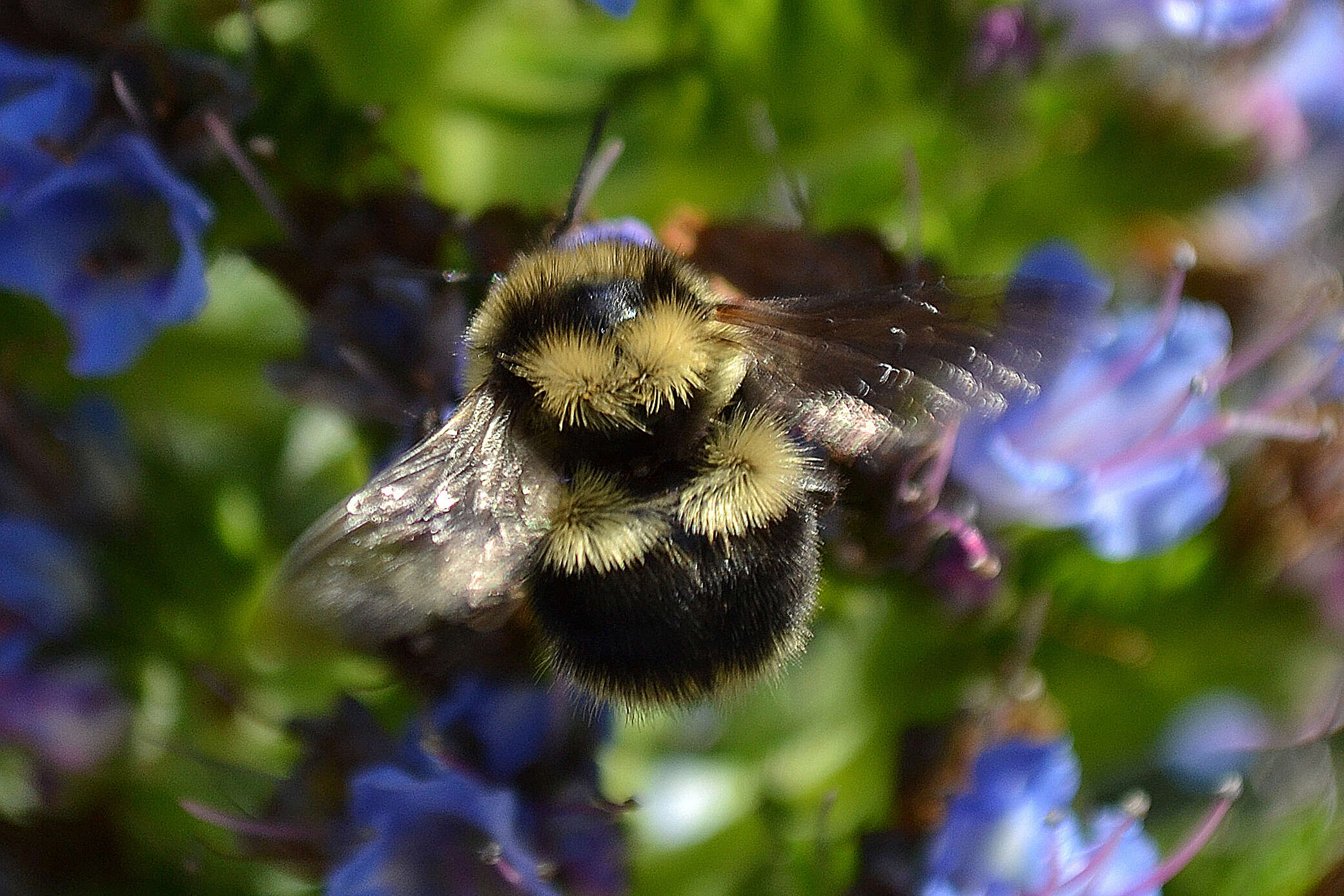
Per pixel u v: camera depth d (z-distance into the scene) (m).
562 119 0.18
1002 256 0.19
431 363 0.17
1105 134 0.19
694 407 0.16
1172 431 0.18
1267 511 0.18
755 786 0.18
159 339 0.18
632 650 0.16
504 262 0.17
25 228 0.17
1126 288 0.19
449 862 0.17
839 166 0.19
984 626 0.18
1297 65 0.19
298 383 0.17
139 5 0.17
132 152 0.17
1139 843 0.18
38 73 0.17
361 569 0.16
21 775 0.18
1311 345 0.19
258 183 0.17
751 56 0.18
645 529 0.16
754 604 0.16
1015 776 0.18
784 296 0.17
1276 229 0.19
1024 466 0.17
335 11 0.18
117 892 0.18
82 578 0.18
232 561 0.18
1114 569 0.18
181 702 0.18
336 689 0.18
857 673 0.18
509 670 0.17
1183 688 0.19
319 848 0.17
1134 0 0.18
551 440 0.16
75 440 0.18
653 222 0.18
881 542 0.17
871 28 0.18
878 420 0.16
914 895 0.18
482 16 0.18
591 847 0.17
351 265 0.17
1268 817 0.19
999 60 0.18
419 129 0.18
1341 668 0.19
